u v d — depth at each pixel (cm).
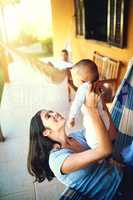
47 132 99
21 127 120
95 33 120
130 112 100
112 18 120
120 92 104
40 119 99
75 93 101
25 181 120
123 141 99
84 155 88
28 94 112
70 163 89
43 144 98
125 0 115
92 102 93
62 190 117
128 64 109
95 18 118
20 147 121
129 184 101
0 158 122
